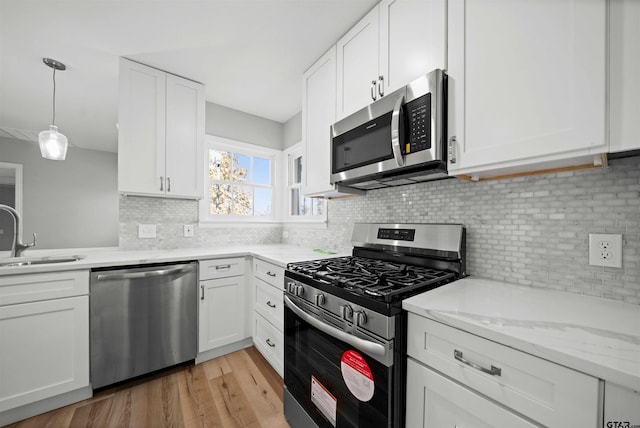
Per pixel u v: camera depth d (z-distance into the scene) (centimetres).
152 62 193
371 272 124
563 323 68
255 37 167
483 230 123
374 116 133
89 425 135
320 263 149
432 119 105
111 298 160
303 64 195
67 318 147
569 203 98
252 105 265
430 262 134
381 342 84
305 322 125
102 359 157
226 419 140
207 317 195
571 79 74
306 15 148
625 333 62
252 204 293
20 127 334
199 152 221
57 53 180
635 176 85
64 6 138
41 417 140
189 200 245
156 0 136
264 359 200
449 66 105
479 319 71
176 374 180
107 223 474
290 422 135
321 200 251
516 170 100
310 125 194
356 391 94
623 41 66
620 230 87
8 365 133
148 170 197
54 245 425
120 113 186
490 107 92
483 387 67
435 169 110
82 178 452
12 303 134
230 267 206
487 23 93
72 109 275
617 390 49
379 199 181
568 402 54
